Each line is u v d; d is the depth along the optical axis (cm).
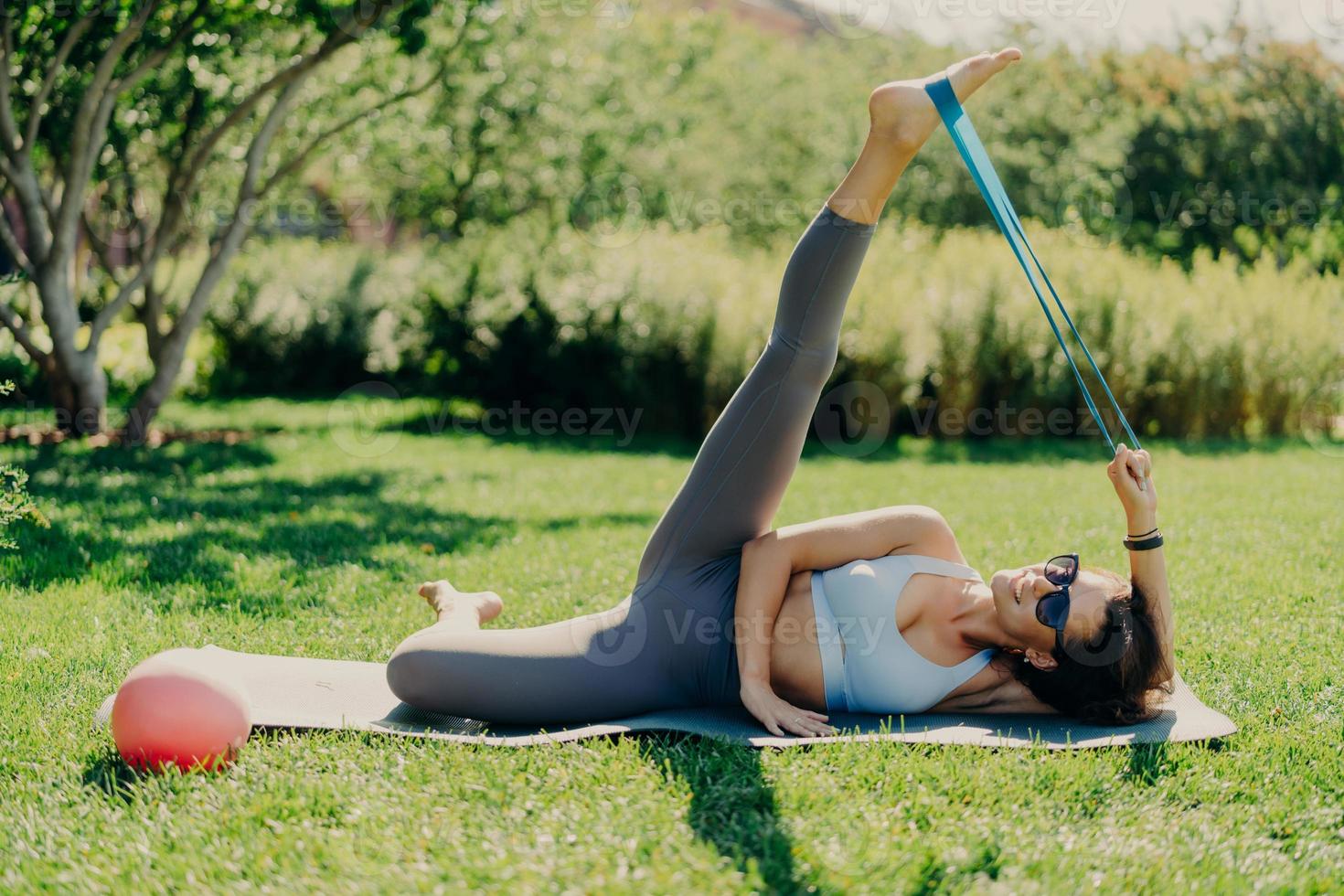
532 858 214
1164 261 1130
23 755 266
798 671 289
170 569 464
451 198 1451
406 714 293
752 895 201
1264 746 278
